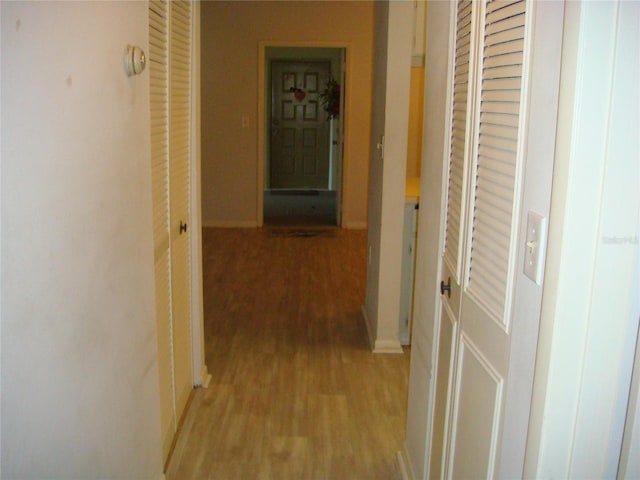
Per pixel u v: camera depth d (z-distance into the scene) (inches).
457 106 66.2
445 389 68.8
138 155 66.2
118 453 61.3
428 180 80.0
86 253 50.6
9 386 37.5
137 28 64.9
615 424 40.3
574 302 37.9
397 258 132.1
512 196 47.2
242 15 254.1
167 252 91.0
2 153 36.1
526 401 42.8
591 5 34.3
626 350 39.0
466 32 62.0
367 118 264.2
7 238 36.9
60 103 44.5
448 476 65.8
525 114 44.4
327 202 336.5
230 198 268.7
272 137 362.9
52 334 44.0
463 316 60.7
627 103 35.4
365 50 259.1
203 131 262.8
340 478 90.0
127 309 63.3
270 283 187.6
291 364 128.6
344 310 164.6
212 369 125.3
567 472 40.9
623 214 36.7
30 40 39.7
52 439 44.4
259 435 100.8
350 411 109.7
